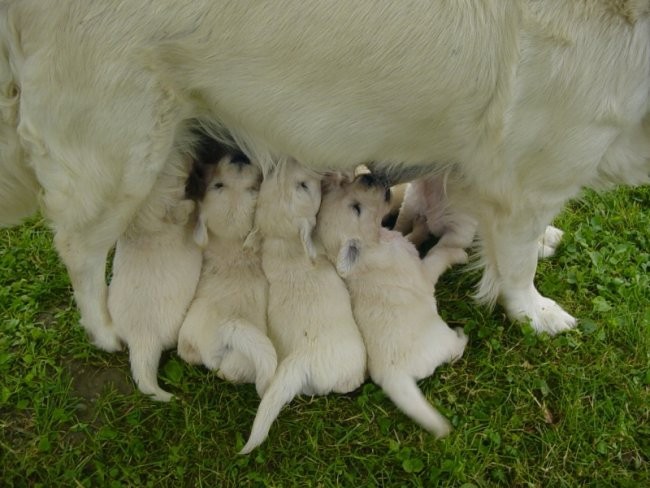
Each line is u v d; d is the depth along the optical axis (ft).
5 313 3.75
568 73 2.79
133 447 3.29
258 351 3.23
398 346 3.33
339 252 3.41
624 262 3.97
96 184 3.02
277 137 3.08
